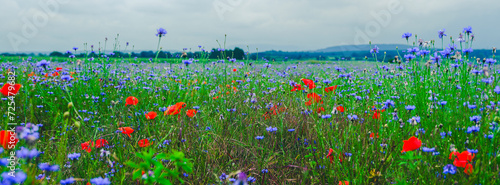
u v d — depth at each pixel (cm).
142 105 420
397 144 256
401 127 285
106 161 245
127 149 271
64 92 470
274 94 511
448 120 288
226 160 276
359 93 515
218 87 532
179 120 335
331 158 246
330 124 319
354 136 284
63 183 178
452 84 389
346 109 375
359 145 263
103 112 400
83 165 243
